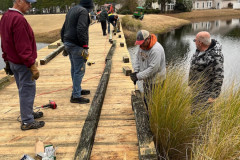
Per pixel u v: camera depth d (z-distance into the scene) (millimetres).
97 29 15664
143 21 28250
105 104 3475
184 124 2324
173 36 20375
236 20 34094
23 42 2260
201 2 52469
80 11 2973
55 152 2303
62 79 4750
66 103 3529
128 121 2961
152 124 2424
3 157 2291
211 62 2900
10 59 2400
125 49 8047
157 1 44906
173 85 2523
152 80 2881
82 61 3248
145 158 1904
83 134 2428
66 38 3119
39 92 4023
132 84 4336
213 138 1950
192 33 21891
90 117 2764
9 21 2230
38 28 29891
